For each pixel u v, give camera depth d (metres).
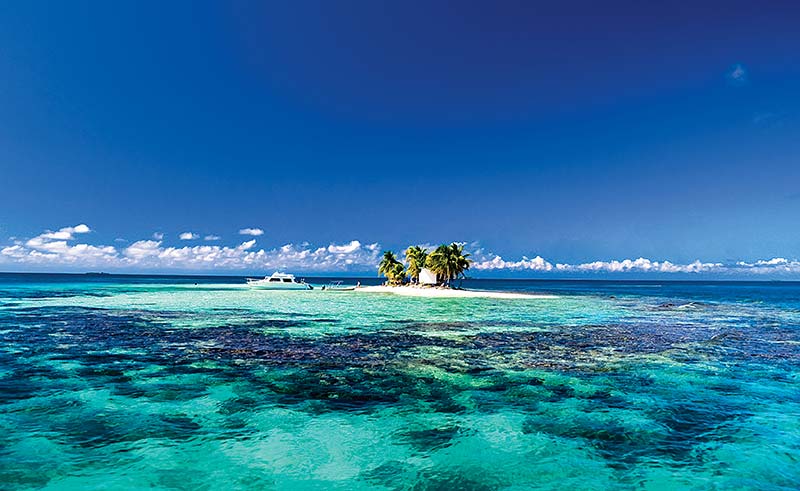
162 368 15.42
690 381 14.44
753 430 10.21
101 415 10.68
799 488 7.71
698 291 115.81
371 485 7.78
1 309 36.34
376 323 29.66
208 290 82.00
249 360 16.95
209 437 9.62
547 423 10.65
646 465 8.53
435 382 14.15
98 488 7.46
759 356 18.59
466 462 8.66
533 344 21.30
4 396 11.94
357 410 11.47
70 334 22.75
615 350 19.78
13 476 7.73
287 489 7.61
